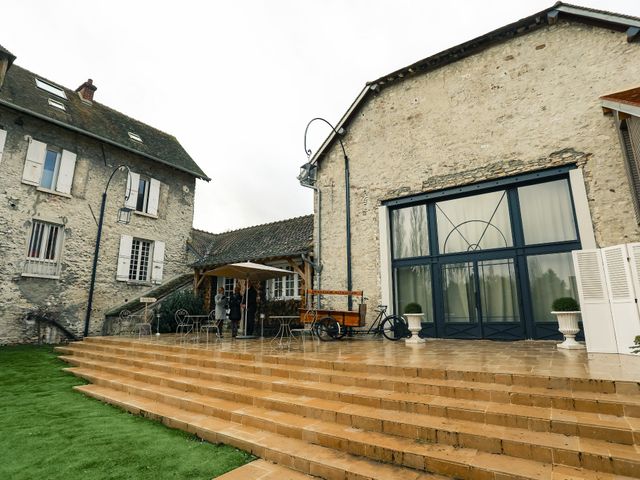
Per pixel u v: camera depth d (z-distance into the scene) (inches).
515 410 130.7
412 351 244.2
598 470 100.4
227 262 502.9
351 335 350.6
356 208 401.4
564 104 302.4
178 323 484.4
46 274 438.6
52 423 170.7
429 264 355.6
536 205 311.7
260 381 192.2
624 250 214.1
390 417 137.8
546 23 320.5
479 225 336.8
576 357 199.2
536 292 301.1
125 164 539.2
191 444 145.6
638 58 278.1
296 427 141.6
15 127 429.4
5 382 250.2
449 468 108.4
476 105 344.8
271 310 447.2
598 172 279.4
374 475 109.0
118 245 516.1
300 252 423.5
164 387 218.4
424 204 370.3
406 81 392.5
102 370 277.6
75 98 553.3
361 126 417.1
